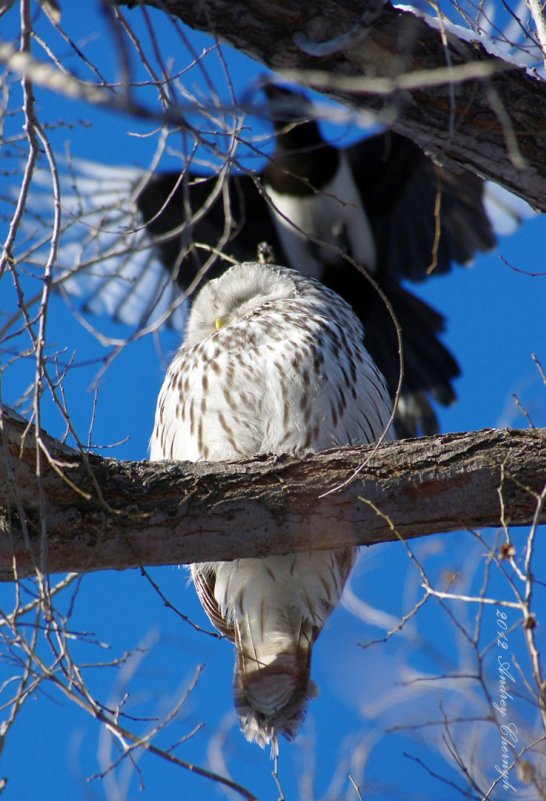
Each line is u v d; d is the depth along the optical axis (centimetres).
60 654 718
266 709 930
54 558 802
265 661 955
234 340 1062
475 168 846
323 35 746
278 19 742
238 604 975
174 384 1077
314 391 1035
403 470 817
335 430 1042
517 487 812
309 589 971
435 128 805
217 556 824
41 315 702
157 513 809
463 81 785
